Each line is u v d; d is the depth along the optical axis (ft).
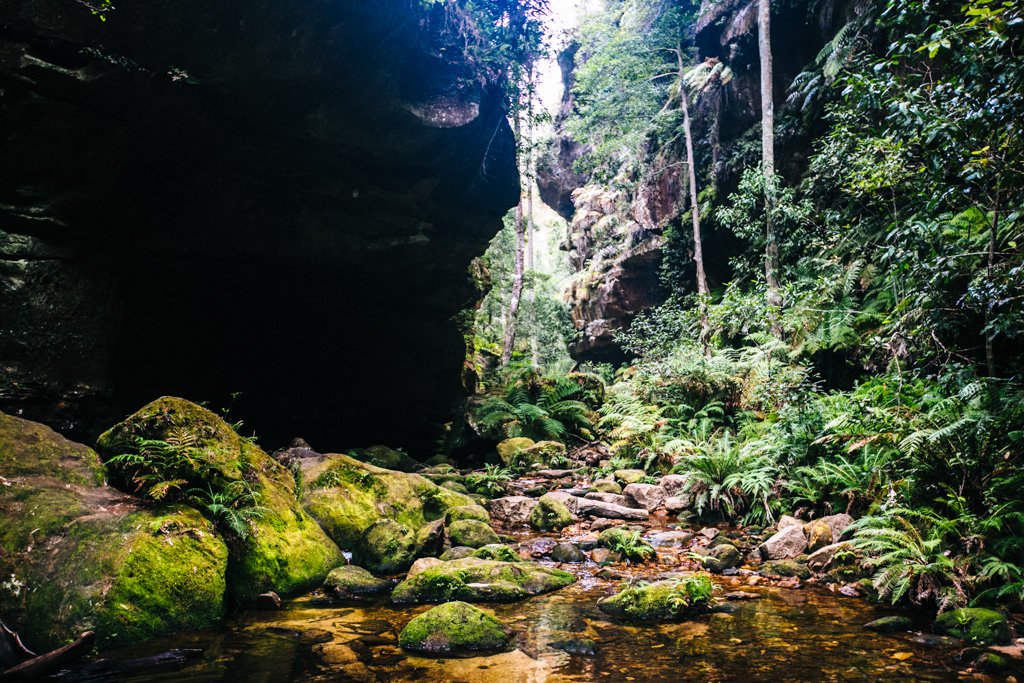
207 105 22.50
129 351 27.17
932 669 9.95
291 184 26.14
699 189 57.47
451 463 35.68
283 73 21.76
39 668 9.59
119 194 23.79
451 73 25.40
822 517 18.95
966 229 19.56
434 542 16.66
